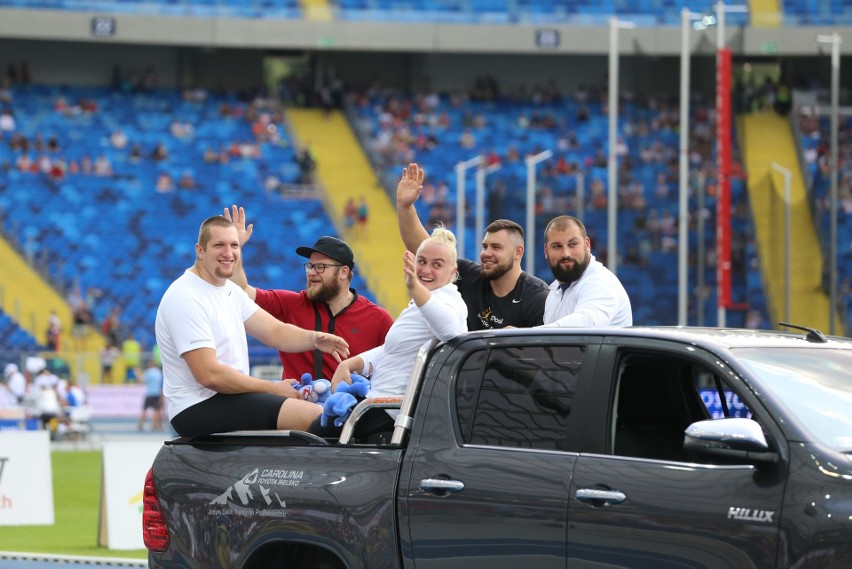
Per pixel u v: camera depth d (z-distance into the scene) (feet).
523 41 247.91
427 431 31.48
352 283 205.77
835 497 25.20
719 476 26.84
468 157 244.63
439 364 32.17
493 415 30.73
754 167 224.74
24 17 234.79
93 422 163.53
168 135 240.32
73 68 252.83
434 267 35.83
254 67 261.85
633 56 265.34
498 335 31.58
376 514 31.32
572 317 37.55
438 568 30.32
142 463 70.74
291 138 245.24
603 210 209.36
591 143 250.98
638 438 29.43
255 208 224.12
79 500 96.12
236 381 36.76
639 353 29.17
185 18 240.94
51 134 234.79
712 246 197.36
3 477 80.18
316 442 33.37
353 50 264.11
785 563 25.50
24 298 191.62
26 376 156.66
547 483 28.94
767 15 242.99
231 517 33.81
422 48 247.70
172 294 37.63
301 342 40.09
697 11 257.75
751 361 28.30
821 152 224.94
